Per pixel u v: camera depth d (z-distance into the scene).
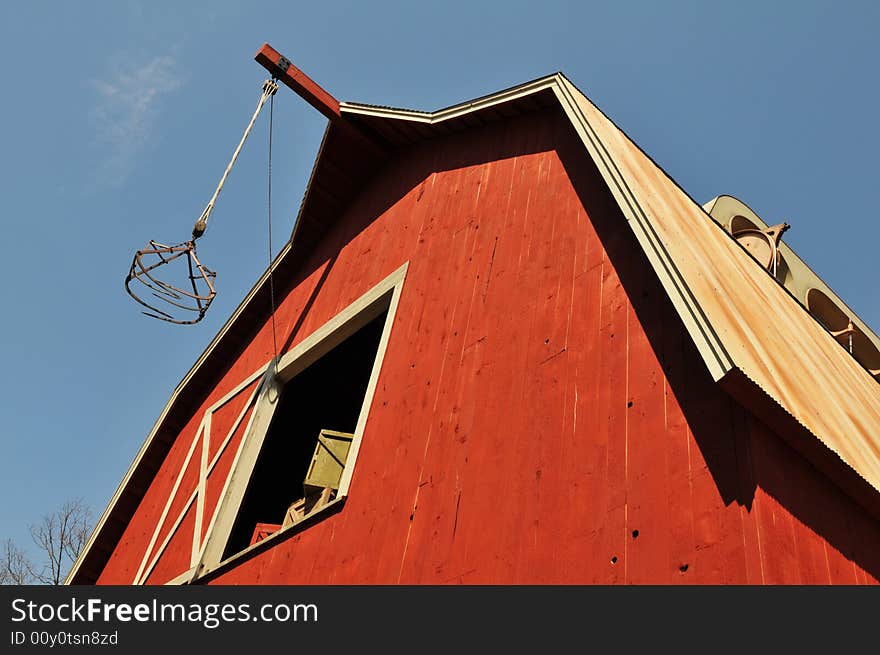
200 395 12.04
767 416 3.88
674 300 4.25
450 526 5.27
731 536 3.68
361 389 12.44
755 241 9.30
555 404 5.13
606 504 4.36
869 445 4.63
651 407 4.50
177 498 10.27
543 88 7.58
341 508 6.56
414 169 9.59
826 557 3.83
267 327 11.08
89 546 11.82
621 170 5.31
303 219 10.97
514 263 6.56
